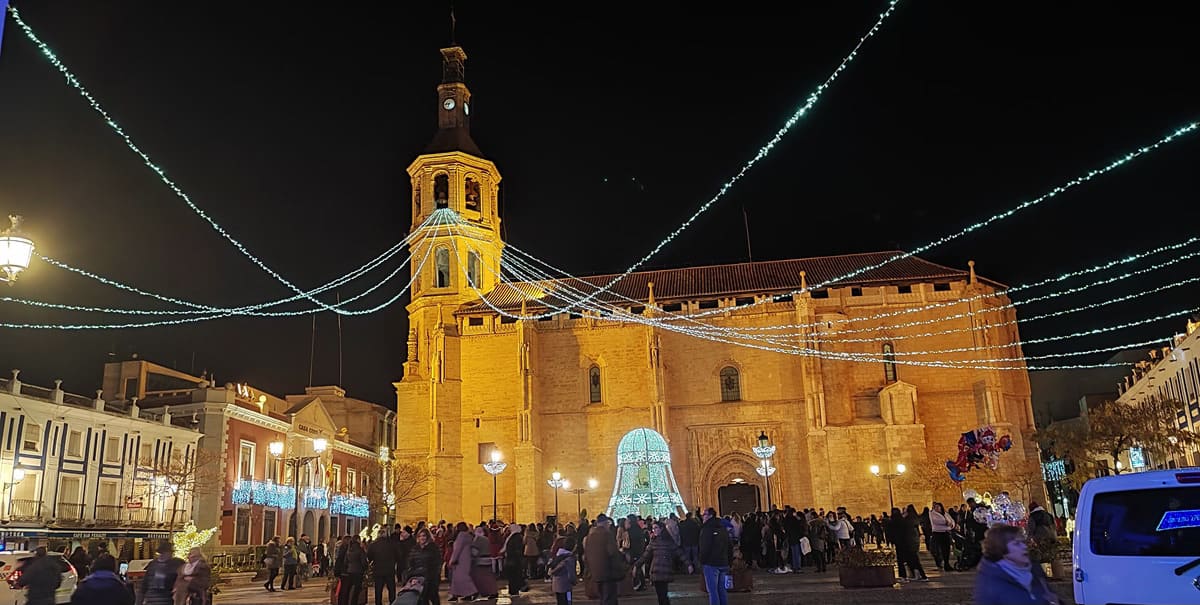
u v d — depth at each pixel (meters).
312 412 77.88
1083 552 10.41
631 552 27.70
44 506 49.28
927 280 62.31
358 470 87.12
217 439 62.81
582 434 62.31
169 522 58.09
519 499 59.47
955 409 59.56
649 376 61.81
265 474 68.62
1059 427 56.75
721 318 63.09
